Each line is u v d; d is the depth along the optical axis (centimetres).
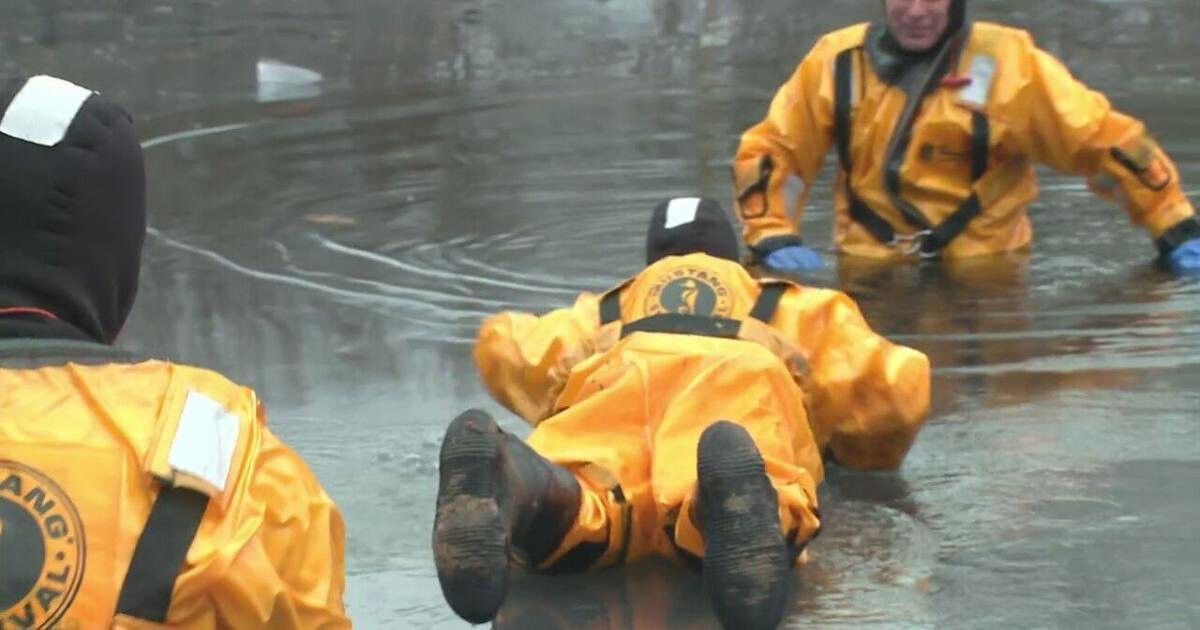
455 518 465
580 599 541
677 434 555
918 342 824
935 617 523
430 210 1140
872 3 2072
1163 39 1786
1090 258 995
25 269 299
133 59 1744
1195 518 597
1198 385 745
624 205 1152
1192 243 968
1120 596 537
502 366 643
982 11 1962
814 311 627
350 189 1202
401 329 862
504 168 1270
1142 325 847
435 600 545
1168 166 972
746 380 568
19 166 297
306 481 304
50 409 286
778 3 2078
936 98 981
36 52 1759
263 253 1024
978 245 997
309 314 891
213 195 1183
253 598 284
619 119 1458
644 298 618
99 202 303
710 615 530
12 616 269
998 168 993
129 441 284
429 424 712
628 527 550
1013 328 845
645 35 1905
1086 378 759
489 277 973
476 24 1977
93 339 306
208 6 2064
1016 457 659
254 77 1653
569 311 648
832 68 1001
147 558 277
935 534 588
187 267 991
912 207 993
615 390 569
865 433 625
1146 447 668
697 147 1338
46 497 276
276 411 730
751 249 997
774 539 477
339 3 2114
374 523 607
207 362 803
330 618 298
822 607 530
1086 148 961
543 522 523
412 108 1514
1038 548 574
